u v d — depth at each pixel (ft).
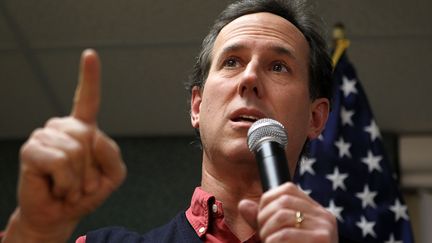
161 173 16.70
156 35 13.66
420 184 16.10
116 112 16.11
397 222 11.64
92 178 4.46
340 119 12.19
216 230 6.60
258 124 5.52
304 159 7.89
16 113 16.28
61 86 15.16
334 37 12.75
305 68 7.38
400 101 15.37
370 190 11.80
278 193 4.75
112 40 13.83
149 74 14.76
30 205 4.54
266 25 7.33
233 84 6.77
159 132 16.90
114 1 12.90
